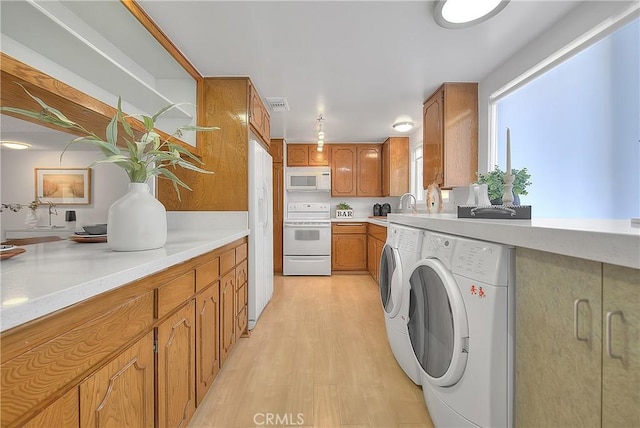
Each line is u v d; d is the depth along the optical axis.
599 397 0.73
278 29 1.79
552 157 1.89
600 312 0.72
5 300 0.57
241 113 2.49
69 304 0.66
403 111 3.31
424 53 2.08
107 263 0.95
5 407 0.54
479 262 1.10
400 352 1.88
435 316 1.35
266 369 1.91
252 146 2.55
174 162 1.34
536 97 2.01
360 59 2.16
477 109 2.55
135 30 1.72
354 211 5.36
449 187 2.62
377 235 4.04
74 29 1.56
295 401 1.59
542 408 0.91
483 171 2.48
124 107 1.90
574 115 1.73
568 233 0.77
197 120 2.41
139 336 0.94
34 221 2.66
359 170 5.03
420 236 1.68
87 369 0.73
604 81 1.56
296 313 2.96
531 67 1.95
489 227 1.10
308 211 5.22
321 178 4.94
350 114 3.43
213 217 2.51
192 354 1.34
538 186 2.00
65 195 2.69
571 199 1.75
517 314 1.02
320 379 1.79
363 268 4.79
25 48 1.24
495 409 1.03
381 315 2.90
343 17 1.68
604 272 0.71
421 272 1.50
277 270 4.78
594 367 0.74
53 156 2.70
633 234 0.62
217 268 1.72
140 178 1.29
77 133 1.65
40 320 0.60
